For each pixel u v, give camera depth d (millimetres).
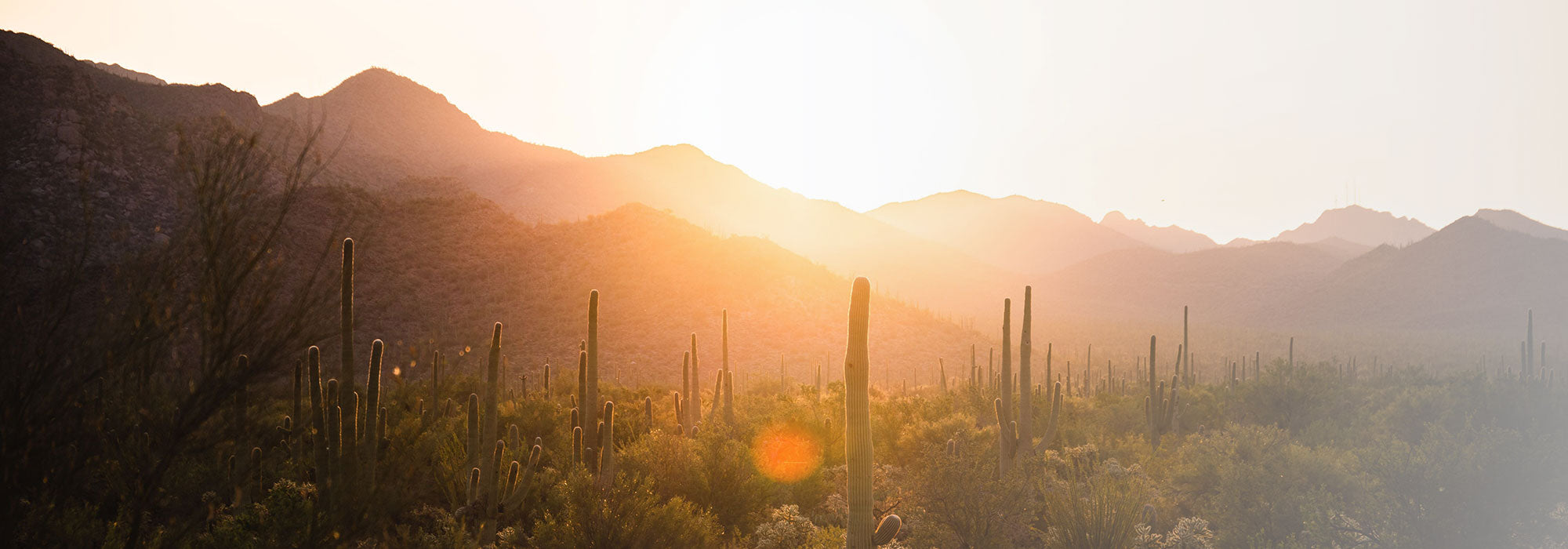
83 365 4551
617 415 18969
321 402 7734
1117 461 16359
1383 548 11758
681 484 13148
